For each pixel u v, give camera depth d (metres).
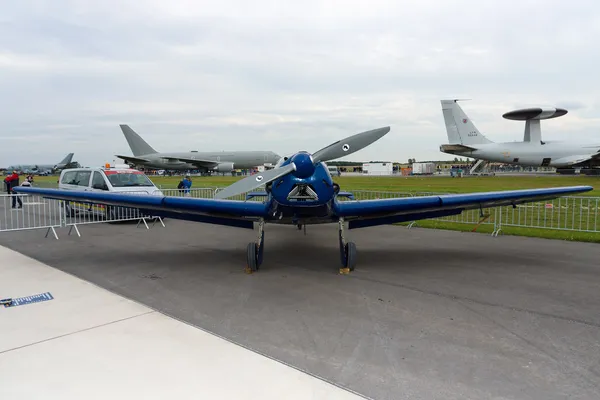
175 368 2.89
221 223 6.69
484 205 6.27
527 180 34.72
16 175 19.72
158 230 10.29
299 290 4.96
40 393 2.56
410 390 2.59
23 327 3.67
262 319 3.93
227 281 5.39
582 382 2.70
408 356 3.10
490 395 2.53
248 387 2.63
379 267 6.18
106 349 3.21
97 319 3.89
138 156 54.25
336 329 3.67
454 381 2.71
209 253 7.35
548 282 5.26
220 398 2.50
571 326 3.73
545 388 2.62
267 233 9.78
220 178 47.75
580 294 4.73
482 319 3.92
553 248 7.62
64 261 6.62
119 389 2.61
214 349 3.22
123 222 11.68
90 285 5.14
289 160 5.68
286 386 2.64
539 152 39.81
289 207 5.66
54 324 3.75
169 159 49.62
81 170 12.40
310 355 3.12
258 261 6.02
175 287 5.08
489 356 3.10
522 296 4.66
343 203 5.95
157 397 2.52
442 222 11.11
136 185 11.81
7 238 9.05
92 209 11.77
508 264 6.33
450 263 6.43
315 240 8.74
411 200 5.83
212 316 4.01
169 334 3.53
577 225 10.34
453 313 4.10
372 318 3.96
